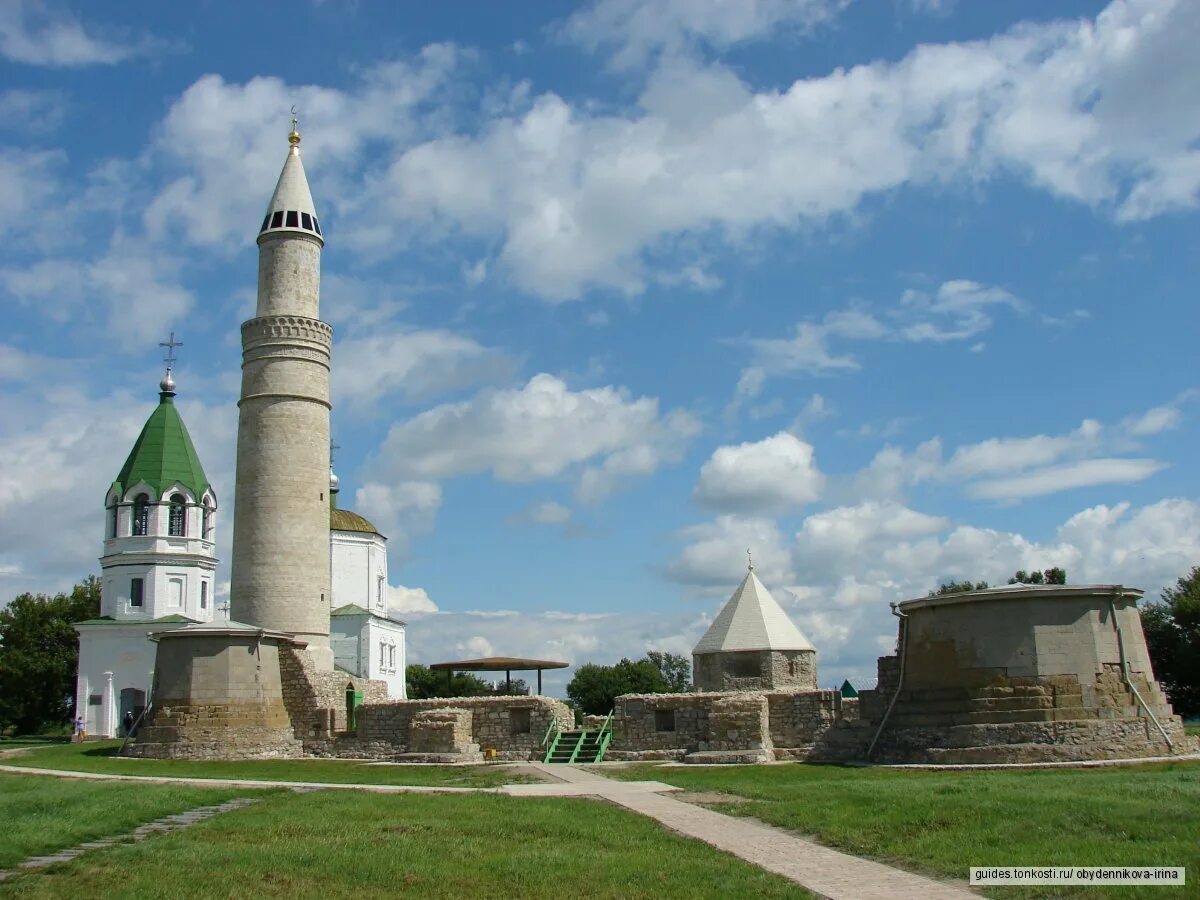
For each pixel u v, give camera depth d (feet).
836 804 80.38
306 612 172.45
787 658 204.95
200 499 251.60
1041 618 117.80
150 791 95.91
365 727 152.05
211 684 149.79
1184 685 240.94
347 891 56.03
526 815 80.94
